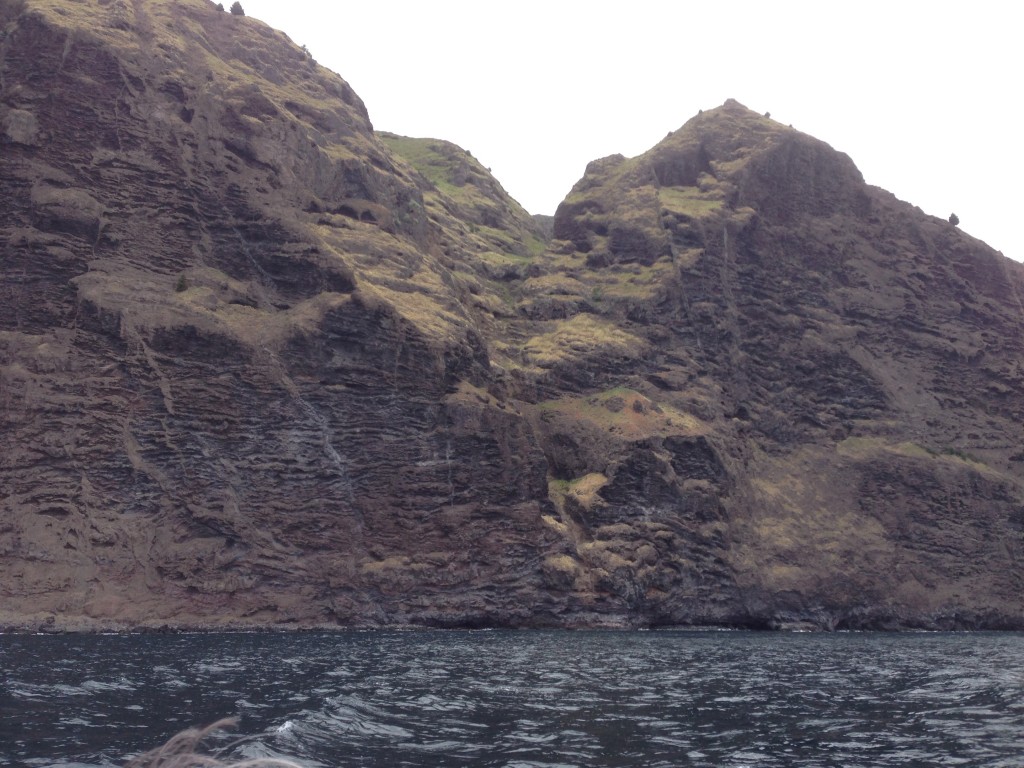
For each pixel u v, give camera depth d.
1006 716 30.56
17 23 76.69
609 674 41.00
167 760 11.62
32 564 62.00
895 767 22.58
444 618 71.25
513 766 21.38
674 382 97.31
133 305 70.00
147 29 83.56
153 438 67.56
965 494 99.00
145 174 76.50
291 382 72.06
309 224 83.75
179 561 65.00
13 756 20.62
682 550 83.31
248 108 85.00
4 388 65.75
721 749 24.31
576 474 86.56
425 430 75.38
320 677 36.25
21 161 72.75
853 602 88.94
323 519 70.44
